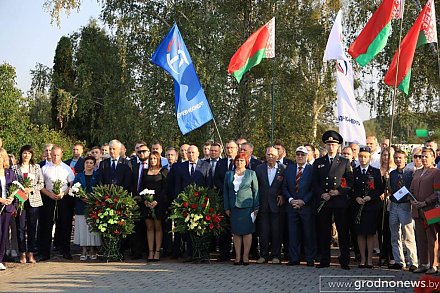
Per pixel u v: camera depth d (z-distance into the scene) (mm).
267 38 14273
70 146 29547
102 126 27922
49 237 12164
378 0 25188
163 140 25000
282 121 25516
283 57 25781
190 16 26438
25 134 28141
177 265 11469
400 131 24984
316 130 28109
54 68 37469
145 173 12102
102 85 28938
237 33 26266
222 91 24859
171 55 13531
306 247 11375
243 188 11492
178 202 11617
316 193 11195
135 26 26578
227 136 24891
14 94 28531
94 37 30984
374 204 11000
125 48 26375
